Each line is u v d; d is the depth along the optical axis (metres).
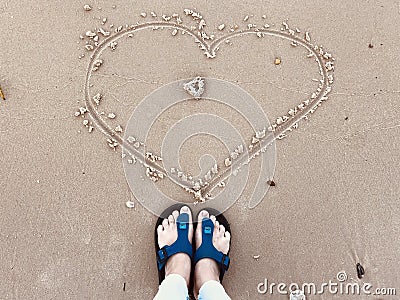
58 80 1.13
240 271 1.03
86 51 1.15
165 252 1.01
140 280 1.02
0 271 1.00
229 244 1.04
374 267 1.04
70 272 1.01
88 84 1.13
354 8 1.20
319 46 1.17
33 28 1.16
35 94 1.11
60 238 1.03
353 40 1.18
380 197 1.08
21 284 1.00
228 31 1.17
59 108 1.11
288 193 1.08
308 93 1.14
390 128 1.12
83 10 1.18
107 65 1.14
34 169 1.07
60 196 1.05
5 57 1.13
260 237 1.05
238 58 1.16
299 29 1.18
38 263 1.01
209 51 1.16
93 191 1.06
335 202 1.07
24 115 1.10
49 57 1.14
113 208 1.05
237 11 1.19
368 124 1.12
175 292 0.93
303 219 1.06
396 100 1.14
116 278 1.02
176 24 1.18
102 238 1.04
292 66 1.16
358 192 1.08
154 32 1.17
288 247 1.04
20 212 1.04
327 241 1.05
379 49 1.18
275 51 1.17
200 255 1.01
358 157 1.10
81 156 1.08
